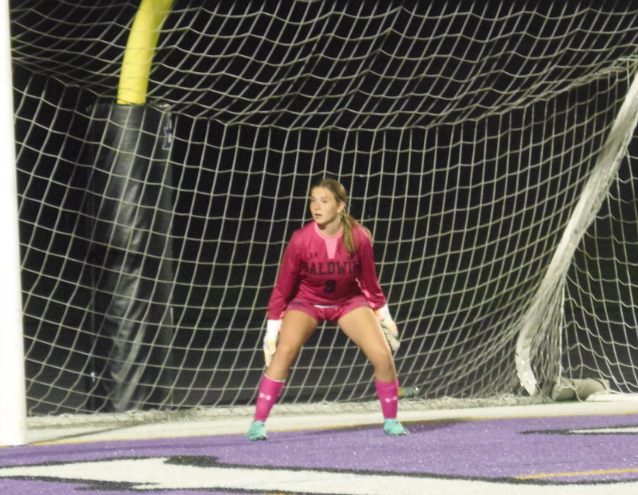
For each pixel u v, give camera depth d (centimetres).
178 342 4562
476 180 7025
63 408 2758
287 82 5828
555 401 2600
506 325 2717
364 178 7362
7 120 1759
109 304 2425
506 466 1332
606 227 6806
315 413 2384
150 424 2170
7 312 1761
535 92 3672
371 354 1789
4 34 1761
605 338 4331
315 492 1140
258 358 4069
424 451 1515
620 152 2605
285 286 1791
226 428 2044
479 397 2670
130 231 2428
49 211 6531
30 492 1179
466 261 6825
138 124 2441
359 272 1805
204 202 7088
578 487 1140
